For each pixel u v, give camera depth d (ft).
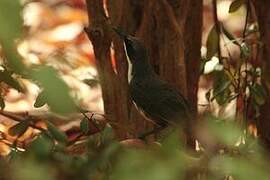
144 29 21.21
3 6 7.09
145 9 20.79
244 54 22.27
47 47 44.27
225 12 50.08
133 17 21.47
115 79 20.17
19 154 13.00
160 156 9.66
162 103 19.06
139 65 19.85
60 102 7.78
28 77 8.57
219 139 10.35
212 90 25.90
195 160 10.91
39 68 8.11
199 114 24.14
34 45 42.83
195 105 22.58
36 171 8.85
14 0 7.12
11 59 7.68
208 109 24.61
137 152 9.89
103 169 11.47
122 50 20.81
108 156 11.30
